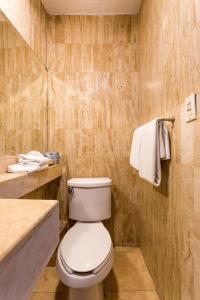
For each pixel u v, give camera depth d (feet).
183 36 3.05
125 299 4.56
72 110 6.69
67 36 6.70
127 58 6.67
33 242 1.55
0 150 3.98
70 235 4.70
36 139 5.86
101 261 3.73
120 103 6.68
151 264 5.21
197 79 2.62
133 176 6.68
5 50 4.28
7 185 2.92
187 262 3.01
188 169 2.94
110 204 6.13
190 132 2.85
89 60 6.70
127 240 6.70
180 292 3.28
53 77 6.69
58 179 6.50
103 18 6.70
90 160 6.68
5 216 1.73
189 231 2.93
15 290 1.26
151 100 5.06
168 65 3.76
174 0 3.41
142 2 6.02
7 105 4.35
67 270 3.63
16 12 4.68
